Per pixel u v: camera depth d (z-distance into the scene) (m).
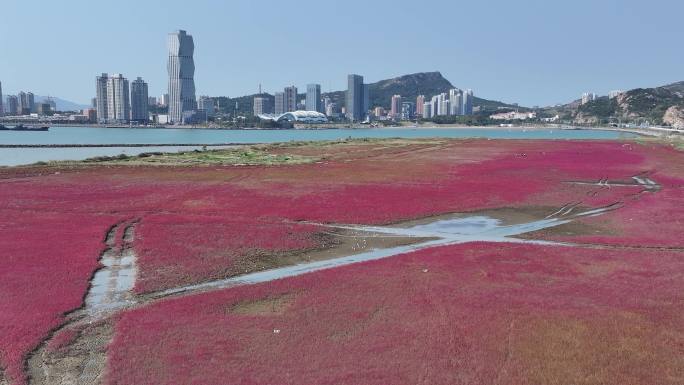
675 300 25.31
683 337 21.30
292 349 20.08
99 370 18.64
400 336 21.28
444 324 22.47
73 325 22.64
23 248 34.31
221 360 19.14
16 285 27.17
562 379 18.05
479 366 18.84
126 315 23.41
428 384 17.61
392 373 18.30
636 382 17.91
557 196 57.09
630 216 46.62
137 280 28.69
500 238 38.94
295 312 23.84
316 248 35.88
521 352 19.98
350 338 21.09
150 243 36.41
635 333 21.62
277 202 52.44
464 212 48.69
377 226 42.84
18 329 21.64
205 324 22.42
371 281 28.25
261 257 33.59
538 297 25.75
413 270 30.28
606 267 30.88
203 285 28.25
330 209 48.88
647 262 31.94
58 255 32.81
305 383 17.55
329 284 27.73
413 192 58.91
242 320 22.91
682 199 55.50
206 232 39.81
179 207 49.72
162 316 23.27
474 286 27.39
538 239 38.59
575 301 25.20
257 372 18.28
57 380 17.89
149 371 18.28
